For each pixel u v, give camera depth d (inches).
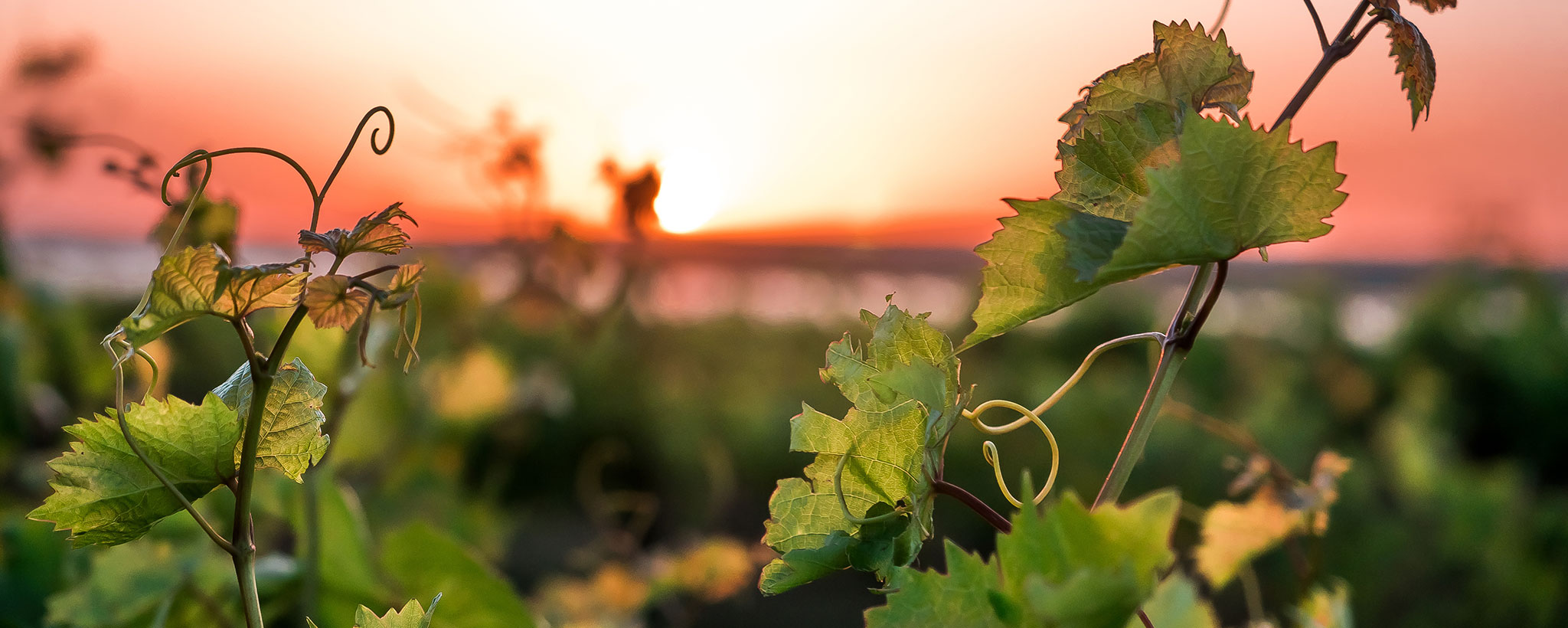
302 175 21.7
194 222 28.2
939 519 176.6
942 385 21.6
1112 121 22.3
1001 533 19.1
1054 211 21.4
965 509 175.8
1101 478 157.6
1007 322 21.9
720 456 110.8
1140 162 22.2
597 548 85.0
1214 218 20.7
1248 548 35.1
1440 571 110.7
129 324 20.6
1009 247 21.6
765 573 21.7
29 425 81.4
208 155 21.5
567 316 92.0
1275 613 117.0
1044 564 18.9
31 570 41.4
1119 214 22.4
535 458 193.0
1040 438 170.9
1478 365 175.2
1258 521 34.9
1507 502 109.9
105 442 21.5
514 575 161.0
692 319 213.0
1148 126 22.2
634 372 192.2
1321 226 20.7
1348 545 118.6
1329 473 34.5
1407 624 109.6
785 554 21.7
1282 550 120.4
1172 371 21.4
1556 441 166.4
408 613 22.5
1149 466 152.8
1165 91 22.9
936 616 19.6
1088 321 203.6
